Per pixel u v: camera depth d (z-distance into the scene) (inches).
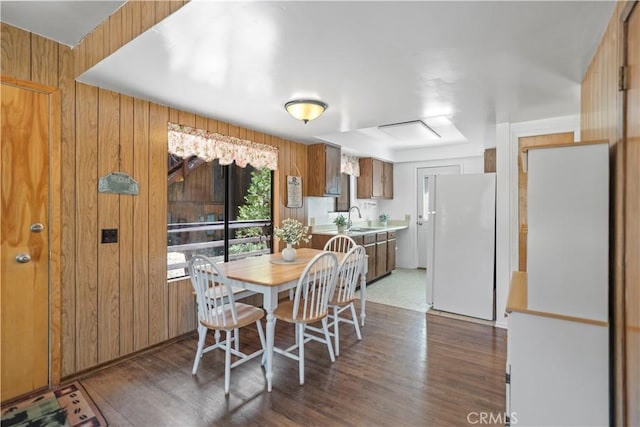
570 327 56.9
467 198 139.6
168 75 85.5
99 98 93.5
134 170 102.0
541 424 58.9
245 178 149.4
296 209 171.5
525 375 59.9
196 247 128.9
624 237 52.0
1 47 75.8
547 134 124.0
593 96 74.9
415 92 97.0
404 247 248.7
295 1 54.4
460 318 138.6
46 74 82.9
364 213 240.1
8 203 77.8
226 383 83.5
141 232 104.3
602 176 55.1
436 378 90.6
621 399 51.9
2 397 77.7
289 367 96.8
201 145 121.7
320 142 173.3
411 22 60.9
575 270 56.6
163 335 110.6
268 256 127.0
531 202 59.2
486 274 136.3
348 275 107.9
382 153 226.2
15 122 78.3
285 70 82.3
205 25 62.1
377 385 87.1
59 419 73.4
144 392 83.7
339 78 87.2
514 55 73.8
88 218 91.7
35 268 82.2
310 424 71.9
